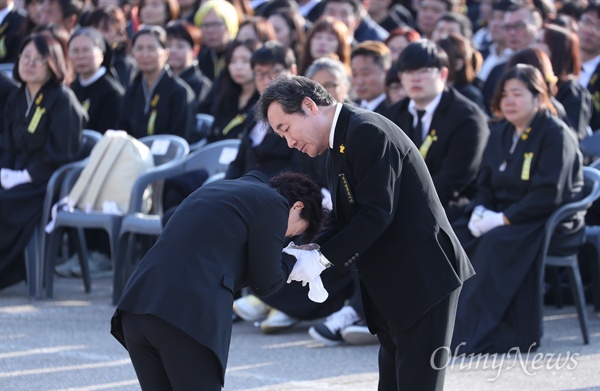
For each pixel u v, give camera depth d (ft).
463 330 49.78
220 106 67.15
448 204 54.08
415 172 32.30
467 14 108.17
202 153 63.10
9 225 62.18
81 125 64.49
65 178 63.52
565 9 88.63
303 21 83.61
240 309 55.93
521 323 49.88
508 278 49.98
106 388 43.86
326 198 51.37
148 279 29.94
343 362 48.57
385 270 32.42
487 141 53.93
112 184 62.80
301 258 32.42
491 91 74.08
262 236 30.63
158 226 59.41
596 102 72.28
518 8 75.10
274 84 32.42
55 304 61.31
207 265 29.89
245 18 86.48
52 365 47.60
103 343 51.96
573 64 64.23
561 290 60.59
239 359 49.14
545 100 52.08
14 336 53.21
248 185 31.37
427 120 54.08
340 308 55.06
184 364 29.50
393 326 32.86
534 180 50.67
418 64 52.75
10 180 63.36
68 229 71.61
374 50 59.52
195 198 31.17
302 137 32.22
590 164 60.70
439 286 31.91
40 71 63.26
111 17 83.56
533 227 50.55
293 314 54.65
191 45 80.38
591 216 61.16
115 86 76.18
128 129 72.79
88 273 64.75
